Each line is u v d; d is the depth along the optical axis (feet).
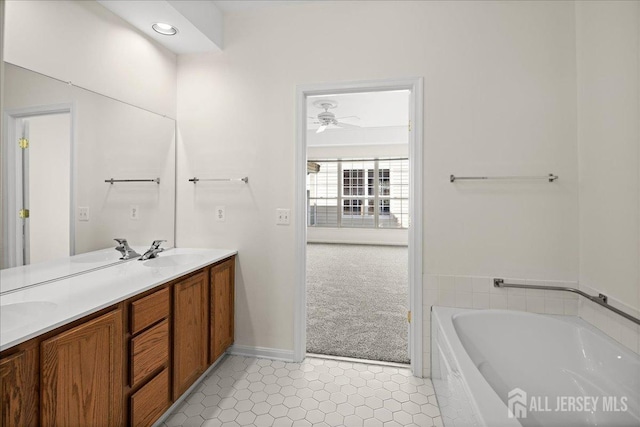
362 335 8.59
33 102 4.80
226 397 5.95
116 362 4.24
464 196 6.45
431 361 6.56
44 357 3.34
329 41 7.03
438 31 6.52
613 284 5.07
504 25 6.28
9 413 3.05
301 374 6.75
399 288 13.20
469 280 6.46
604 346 5.03
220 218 7.69
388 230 24.82
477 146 6.38
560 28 6.07
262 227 7.45
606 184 5.22
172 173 7.84
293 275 7.29
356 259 19.33
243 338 7.57
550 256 6.15
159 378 5.04
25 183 4.70
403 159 24.72
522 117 6.21
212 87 7.71
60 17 5.22
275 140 7.34
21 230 4.64
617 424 4.51
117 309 4.28
